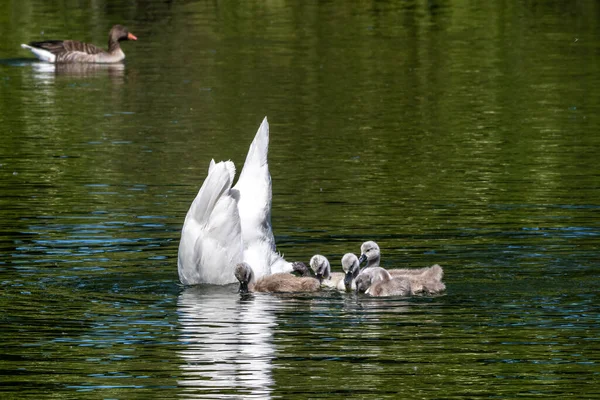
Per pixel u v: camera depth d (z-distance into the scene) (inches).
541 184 824.9
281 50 1556.3
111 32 1541.6
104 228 700.7
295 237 677.3
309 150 967.6
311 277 591.2
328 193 801.6
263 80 1336.1
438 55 1505.9
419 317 520.1
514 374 444.1
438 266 568.1
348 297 566.6
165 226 706.8
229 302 555.5
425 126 1072.2
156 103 1210.6
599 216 717.9
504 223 703.1
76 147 985.5
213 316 527.2
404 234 677.9
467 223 705.0
